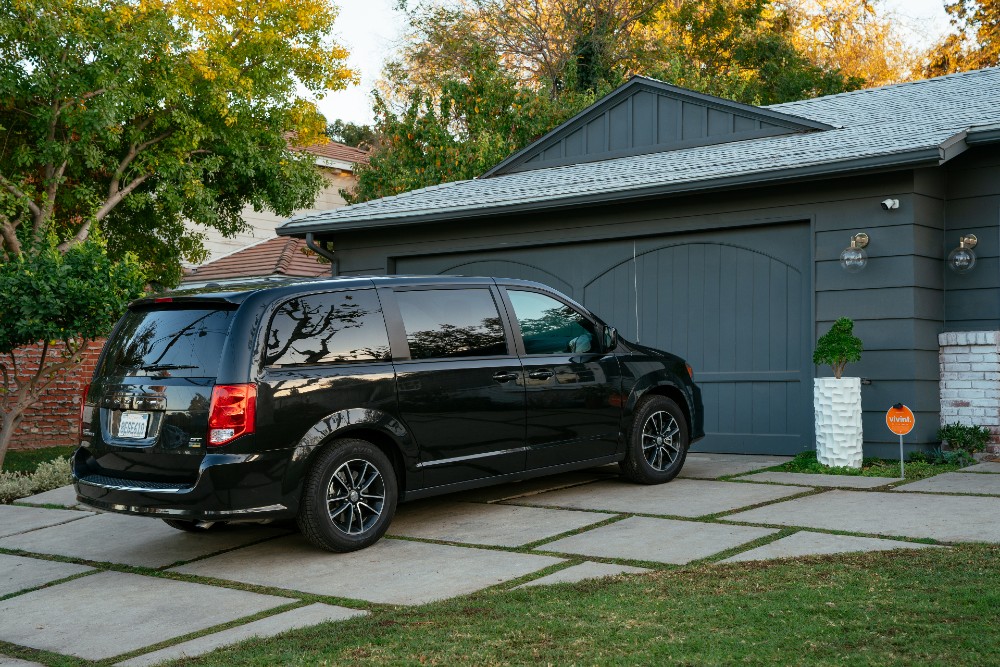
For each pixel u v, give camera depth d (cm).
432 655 396
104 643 460
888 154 870
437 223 1249
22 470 1120
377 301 645
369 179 2209
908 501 696
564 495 774
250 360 573
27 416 1433
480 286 709
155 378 593
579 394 744
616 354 788
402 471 647
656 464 814
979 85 1257
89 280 1000
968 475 809
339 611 487
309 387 591
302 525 597
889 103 1257
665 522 654
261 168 1967
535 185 1245
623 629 418
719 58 3381
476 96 2378
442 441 655
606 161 1356
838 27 3666
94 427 620
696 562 543
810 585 474
